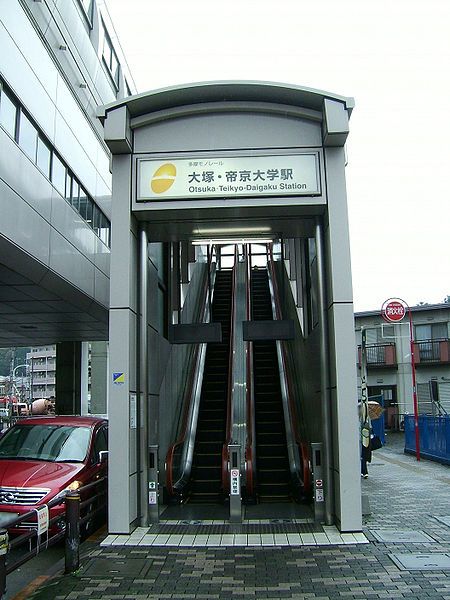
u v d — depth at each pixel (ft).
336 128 27.25
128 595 18.30
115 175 28.84
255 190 28.25
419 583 18.92
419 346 105.40
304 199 28.09
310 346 40.04
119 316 27.66
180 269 51.24
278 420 44.75
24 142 41.88
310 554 22.53
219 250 81.15
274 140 28.68
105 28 77.00
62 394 85.15
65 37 55.77
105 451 31.94
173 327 33.88
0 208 36.11
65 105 52.29
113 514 26.00
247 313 57.36
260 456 38.86
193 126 29.07
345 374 26.43
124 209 28.50
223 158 28.66
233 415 41.32
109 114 28.14
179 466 37.09
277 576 19.95
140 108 28.78
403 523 27.66
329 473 27.66
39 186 43.68
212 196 28.27
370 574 19.95
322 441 28.68
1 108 37.73
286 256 61.87
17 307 57.00
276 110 28.60
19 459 30.09
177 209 28.45
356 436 25.99
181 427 39.65
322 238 29.50
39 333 74.43
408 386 105.91
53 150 48.67
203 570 20.76
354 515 25.59
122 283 27.94
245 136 28.78
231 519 28.02
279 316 56.13
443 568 20.48
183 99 28.60
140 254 30.07
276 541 24.44
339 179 28.12
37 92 44.68
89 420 34.09
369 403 47.44
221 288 73.61
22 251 40.11
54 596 18.28
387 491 37.42
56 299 53.57
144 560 22.04
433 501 33.65
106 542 24.62
